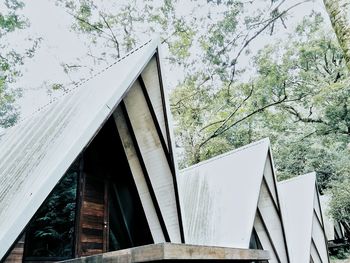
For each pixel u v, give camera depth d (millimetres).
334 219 23109
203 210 9305
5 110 25641
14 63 22500
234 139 24141
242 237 7680
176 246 3453
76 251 5465
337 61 22609
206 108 23172
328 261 14414
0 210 3840
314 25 22625
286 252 9914
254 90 22828
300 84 22859
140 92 6309
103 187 6391
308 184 14797
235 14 20594
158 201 6352
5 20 20500
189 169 11891
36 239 5070
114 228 6312
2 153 6633
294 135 24141
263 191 10281
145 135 6441
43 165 4156
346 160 22516
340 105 20500
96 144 6566
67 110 6195
